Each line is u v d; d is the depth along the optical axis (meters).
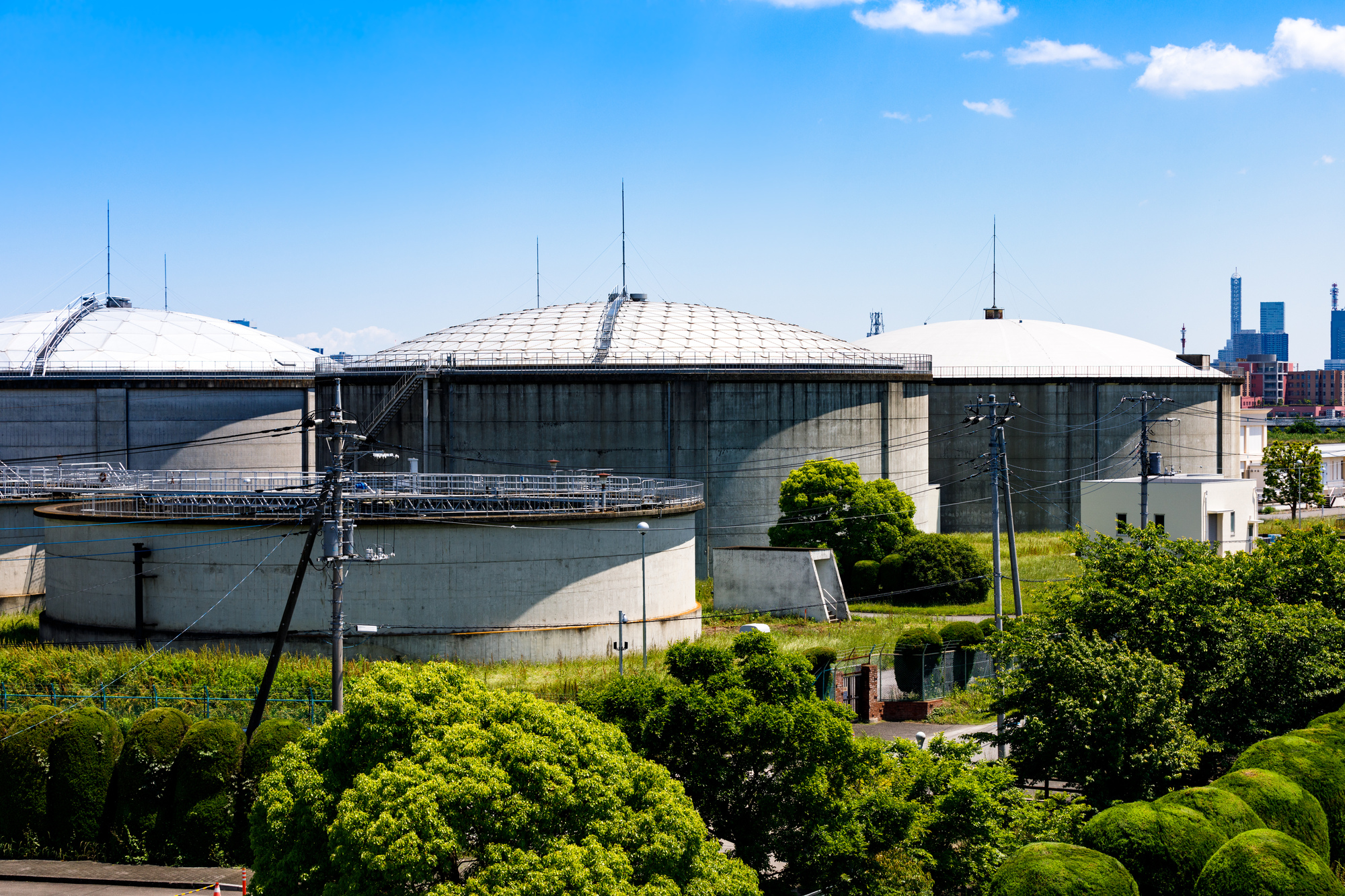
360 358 89.69
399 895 22.41
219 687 47.28
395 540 55.19
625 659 56.84
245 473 76.31
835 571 71.56
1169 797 29.05
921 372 95.69
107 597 58.97
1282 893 24.53
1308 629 38.25
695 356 86.62
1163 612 38.69
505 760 24.05
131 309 106.38
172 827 34.81
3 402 90.12
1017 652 36.75
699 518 84.62
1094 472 107.12
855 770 29.56
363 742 25.36
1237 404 116.56
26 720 36.47
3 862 34.84
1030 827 30.27
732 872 24.81
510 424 83.06
